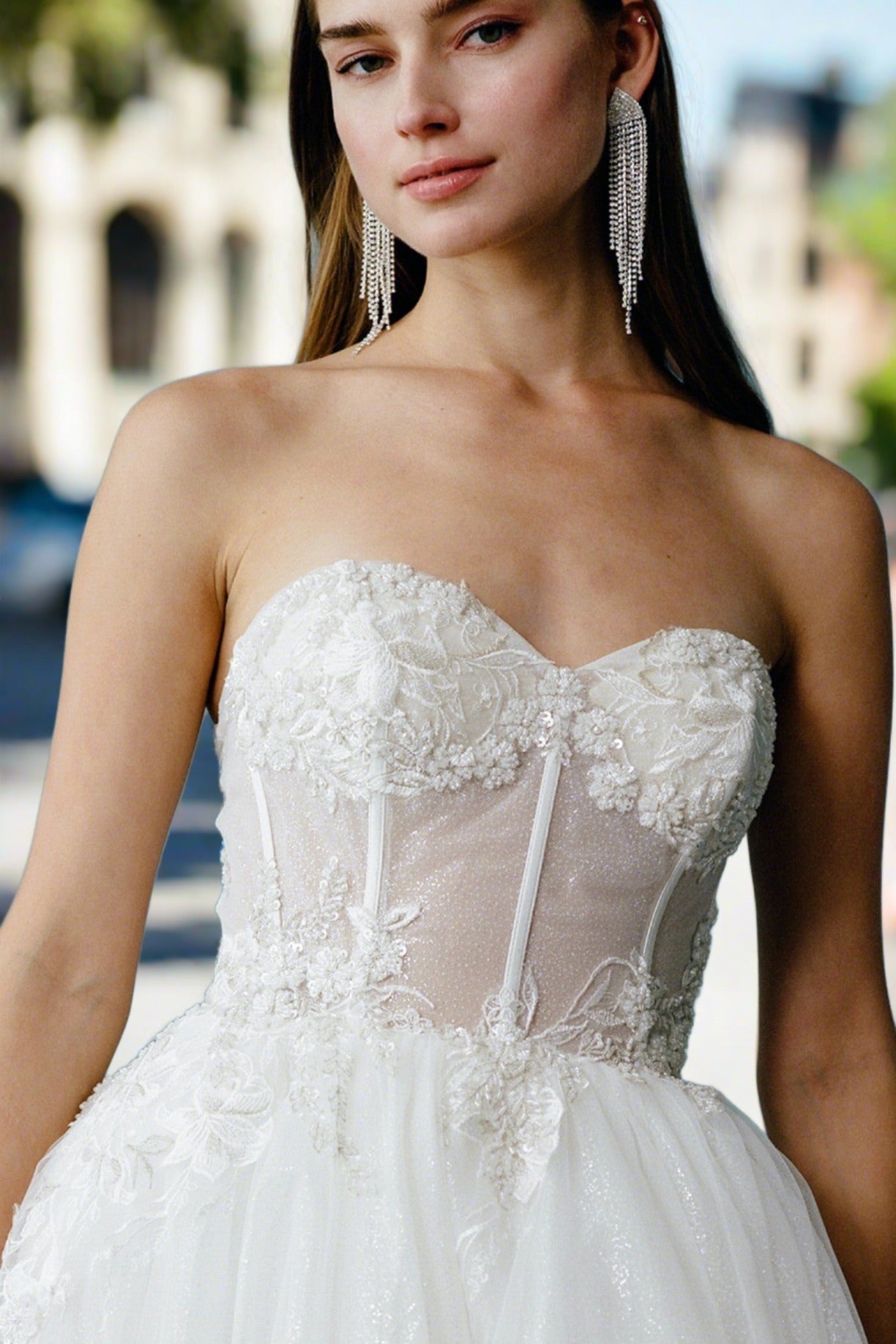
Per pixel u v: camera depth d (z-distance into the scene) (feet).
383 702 6.51
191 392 7.02
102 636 6.75
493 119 6.83
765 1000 7.72
